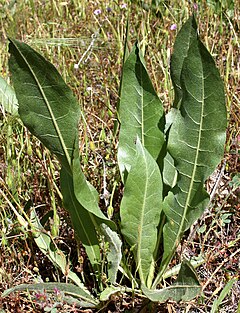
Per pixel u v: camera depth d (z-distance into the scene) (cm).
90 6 122
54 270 66
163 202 59
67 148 54
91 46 101
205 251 69
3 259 65
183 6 113
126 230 58
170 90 86
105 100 88
